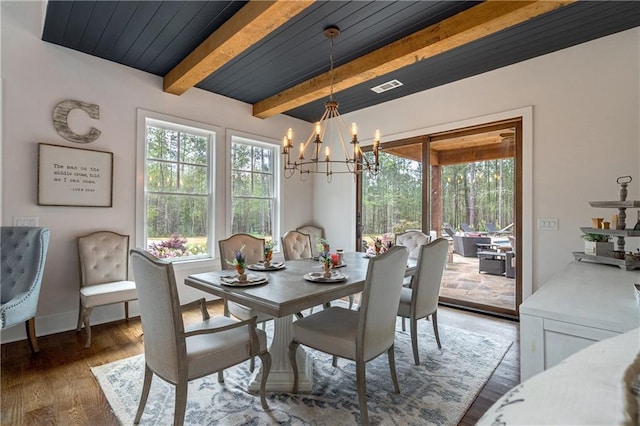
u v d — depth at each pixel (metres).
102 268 3.18
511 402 0.42
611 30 2.82
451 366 2.39
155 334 1.60
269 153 5.00
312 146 5.48
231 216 4.41
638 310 1.15
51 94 3.02
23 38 2.88
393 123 4.48
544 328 1.15
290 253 3.57
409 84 3.94
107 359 2.50
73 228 3.14
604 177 2.93
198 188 4.13
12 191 2.82
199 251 4.12
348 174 5.05
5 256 2.63
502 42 2.99
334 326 2.01
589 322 1.06
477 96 3.69
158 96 3.70
